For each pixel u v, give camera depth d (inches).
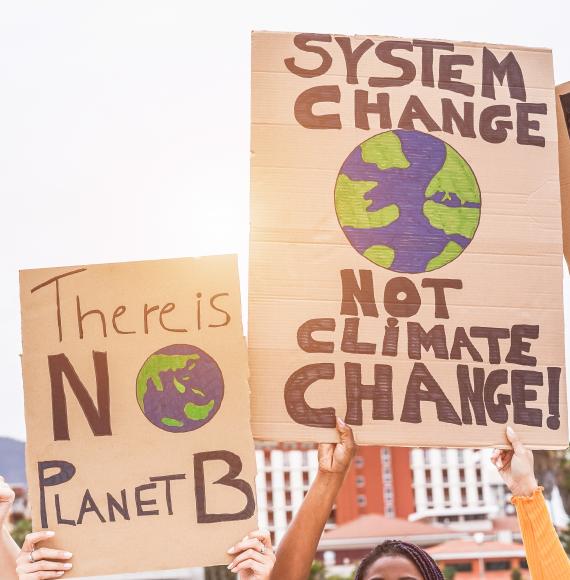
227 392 133.0
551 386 139.4
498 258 141.6
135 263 135.9
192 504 130.6
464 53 147.3
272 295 137.2
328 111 142.5
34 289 135.1
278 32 143.9
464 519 2987.2
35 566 127.6
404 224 140.3
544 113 147.3
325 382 135.8
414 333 137.9
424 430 135.7
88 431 132.1
